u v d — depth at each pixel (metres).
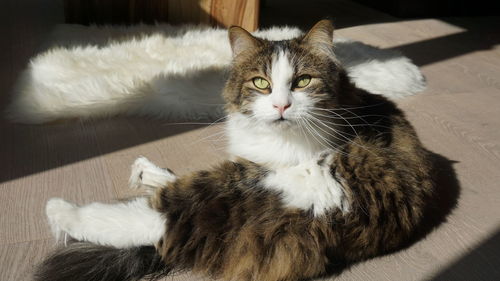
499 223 0.76
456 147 0.92
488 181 0.84
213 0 1.37
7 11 1.49
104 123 0.95
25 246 0.69
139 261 0.67
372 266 0.69
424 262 0.69
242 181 0.71
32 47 1.21
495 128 0.98
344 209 0.67
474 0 1.70
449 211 0.78
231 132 0.80
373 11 1.74
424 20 1.65
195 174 0.72
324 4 1.80
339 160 0.72
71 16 1.35
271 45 0.76
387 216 0.68
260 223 0.66
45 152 0.86
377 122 0.78
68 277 0.65
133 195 0.78
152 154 0.87
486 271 0.69
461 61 1.28
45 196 0.77
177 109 0.97
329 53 0.75
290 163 0.74
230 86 0.78
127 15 1.39
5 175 0.81
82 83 0.98
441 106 1.06
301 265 0.65
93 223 0.68
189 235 0.67
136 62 1.08
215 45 1.20
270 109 0.72
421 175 0.74
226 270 0.66
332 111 0.74
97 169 0.83
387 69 1.12
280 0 1.82
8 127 0.92
